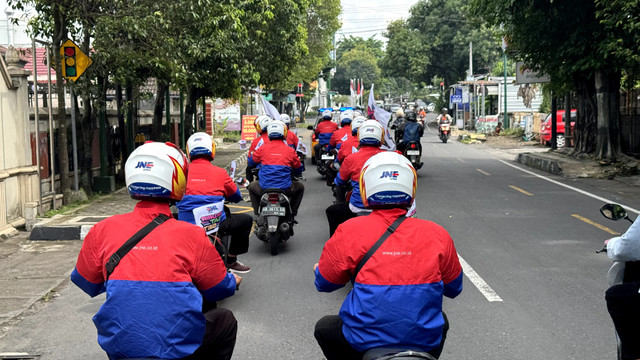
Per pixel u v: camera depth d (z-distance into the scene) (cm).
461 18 5944
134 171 324
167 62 1266
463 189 1491
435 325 309
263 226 858
